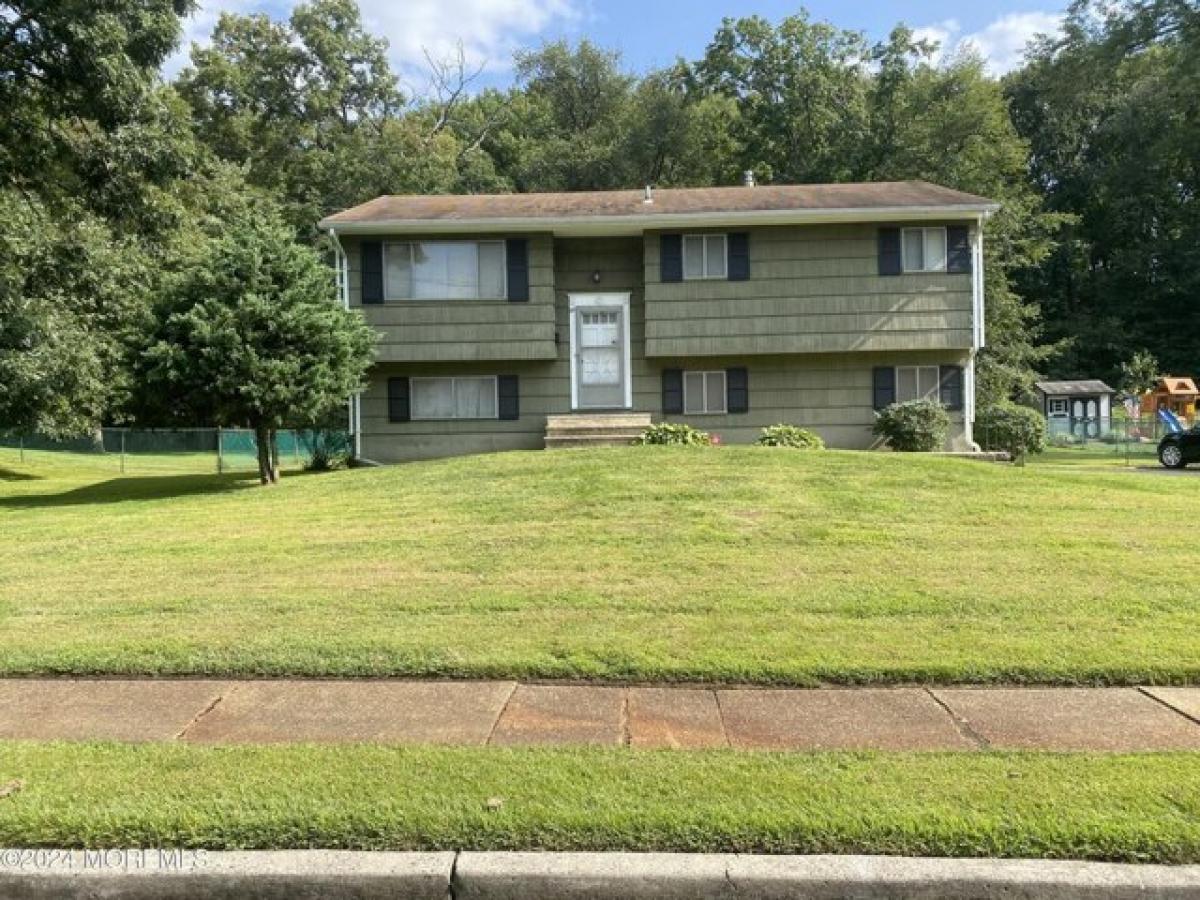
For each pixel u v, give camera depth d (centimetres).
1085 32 3925
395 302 1817
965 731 417
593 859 303
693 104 3841
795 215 1758
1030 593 638
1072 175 5075
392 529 909
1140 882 288
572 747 397
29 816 325
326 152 3866
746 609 612
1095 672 491
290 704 464
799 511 918
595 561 750
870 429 1875
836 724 429
